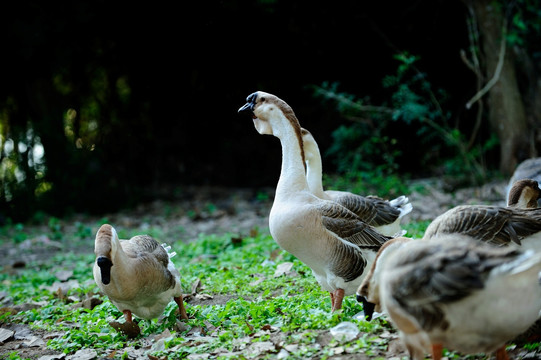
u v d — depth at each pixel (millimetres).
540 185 9312
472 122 19703
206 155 23031
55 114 20250
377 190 14930
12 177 19312
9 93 20734
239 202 18609
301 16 19422
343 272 6270
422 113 16406
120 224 17016
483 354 4973
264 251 10672
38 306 8594
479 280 3900
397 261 4250
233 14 19141
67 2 19016
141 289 6324
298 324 5910
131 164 22703
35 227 17656
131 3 19391
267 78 21281
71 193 19344
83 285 9594
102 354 6109
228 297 7875
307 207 6254
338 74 20750
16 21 18922
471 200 14219
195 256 11398
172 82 21906
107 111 22828
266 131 6816
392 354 4977
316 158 7789
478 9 17375
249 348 5523
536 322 5070
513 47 17453
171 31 20078
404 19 19469
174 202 19734
